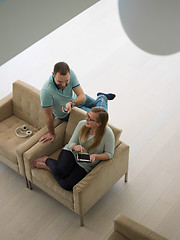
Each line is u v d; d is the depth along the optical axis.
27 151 3.78
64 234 3.73
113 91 5.34
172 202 3.97
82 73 5.67
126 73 5.64
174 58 5.86
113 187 4.14
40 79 5.64
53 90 3.74
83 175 3.62
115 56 5.96
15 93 4.32
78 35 6.43
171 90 5.31
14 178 4.28
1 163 4.45
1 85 5.56
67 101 3.88
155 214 3.87
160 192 4.07
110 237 3.20
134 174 4.26
